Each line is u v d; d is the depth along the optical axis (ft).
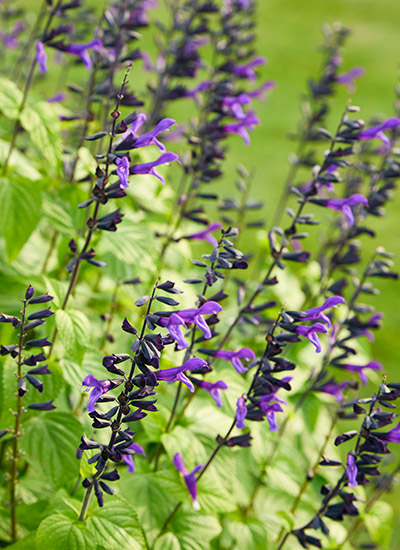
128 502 15.46
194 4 21.58
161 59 22.62
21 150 21.26
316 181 16.12
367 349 23.17
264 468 18.15
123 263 18.45
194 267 22.61
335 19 96.58
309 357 21.49
